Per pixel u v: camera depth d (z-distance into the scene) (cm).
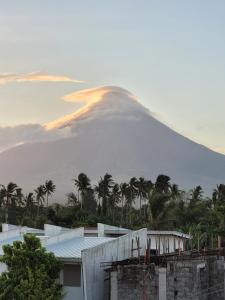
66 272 4812
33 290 4184
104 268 4953
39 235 6300
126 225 11569
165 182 14425
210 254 4631
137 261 4753
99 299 4891
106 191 15650
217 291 4519
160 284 4494
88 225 11050
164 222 9312
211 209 10431
